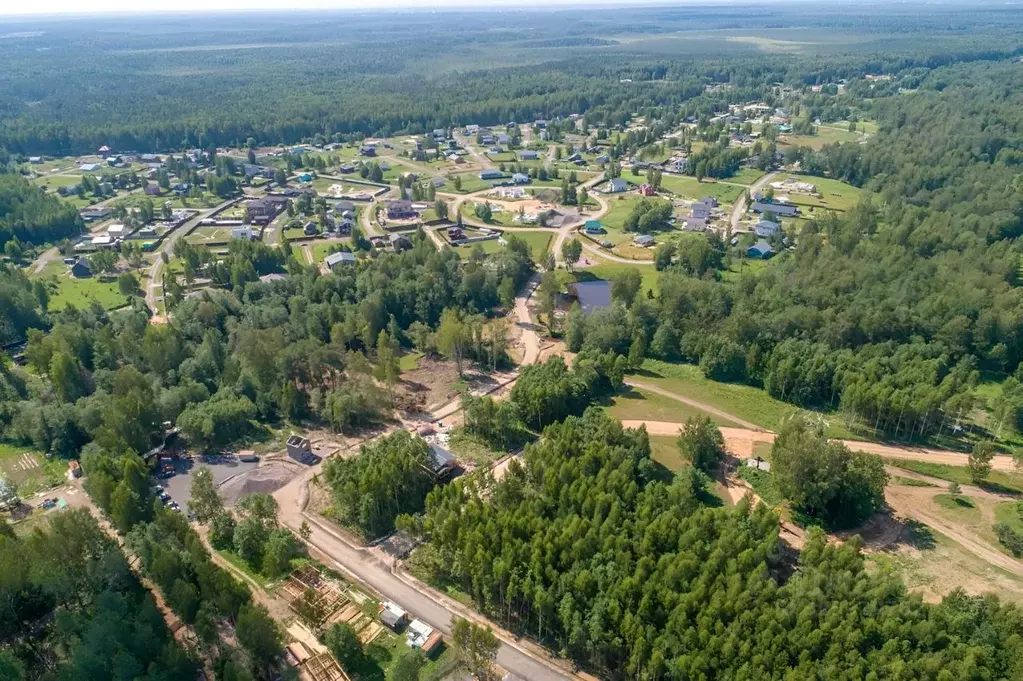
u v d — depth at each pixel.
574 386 181.12
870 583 107.25
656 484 132.50
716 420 176.75
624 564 111.38
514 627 112.06
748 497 130.00
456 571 118.94
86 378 184.75
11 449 165.00
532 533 119.38
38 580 106.00
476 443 167.75
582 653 106.62
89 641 96.31
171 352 194.12
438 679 100.62
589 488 130.88
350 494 135.25
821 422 168.88
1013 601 112.94
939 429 170.12
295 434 172.12
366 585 121.31
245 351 187.50
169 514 122.62
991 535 131.50
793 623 100.50
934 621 97.81
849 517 136.25
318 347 192.50
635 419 176.62
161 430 165.62
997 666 93.62
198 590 109.94
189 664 100.19
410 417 182.75
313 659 102.75
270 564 119.06
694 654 95.94
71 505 145.00
